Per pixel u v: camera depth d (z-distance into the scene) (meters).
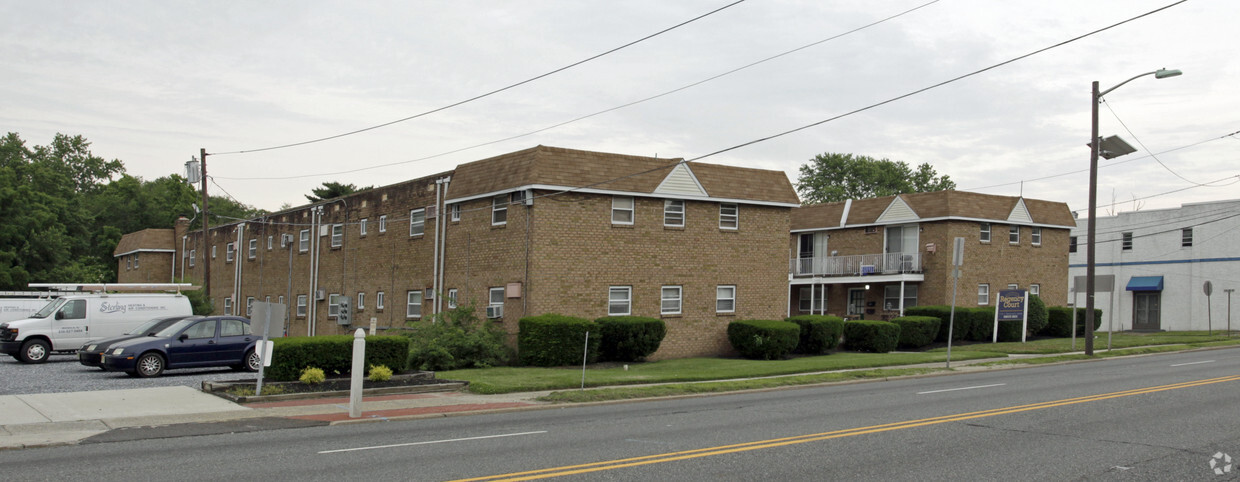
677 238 30.27
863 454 11.23
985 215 41.44
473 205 30.48
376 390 19.52
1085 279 31.25
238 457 11.28
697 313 30.53
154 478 9.86
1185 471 10.05
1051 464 10.52
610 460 10.93
